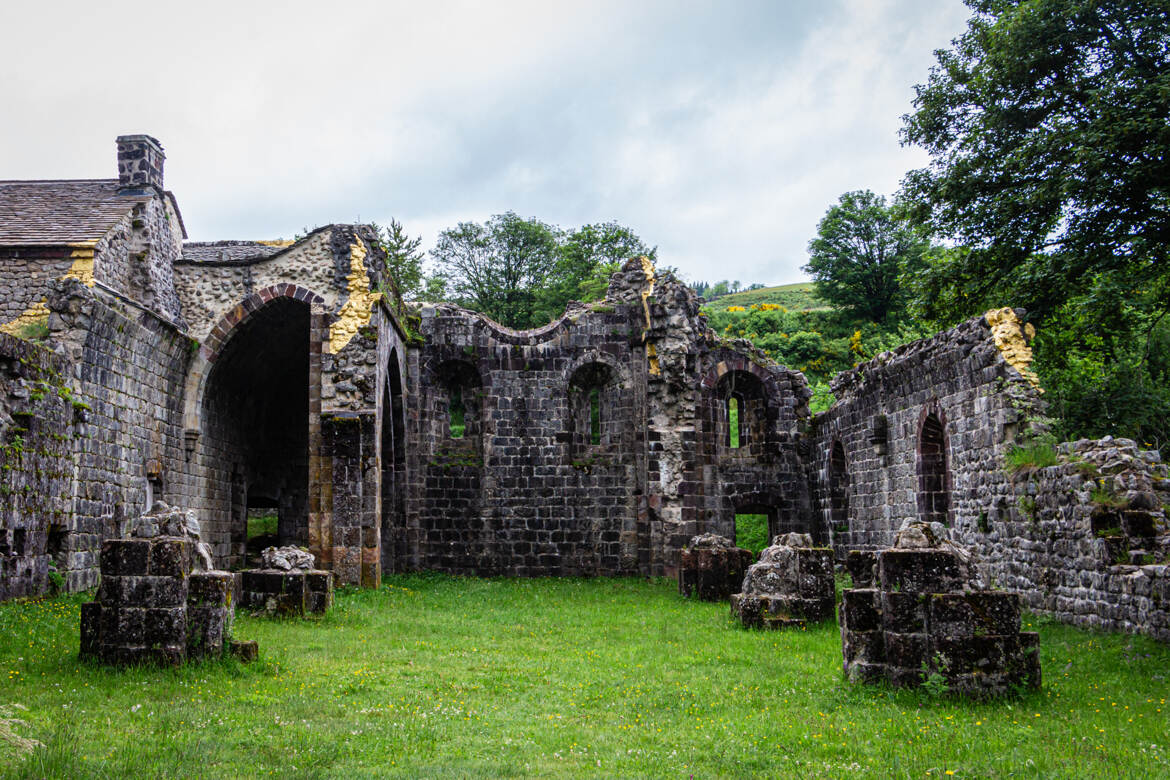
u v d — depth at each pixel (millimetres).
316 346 22609
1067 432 22969
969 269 25000
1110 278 22172
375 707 8766
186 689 9148
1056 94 23250
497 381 28000
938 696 8555
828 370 50719
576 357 28234
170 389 22266
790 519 28453
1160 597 11555
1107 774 6371
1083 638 12672
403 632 14680
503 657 12172
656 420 26156
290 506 29766
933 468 20562
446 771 6637
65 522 16500
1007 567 16500
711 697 9352
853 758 6938
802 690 9484
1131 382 23469
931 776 6414
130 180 22375
